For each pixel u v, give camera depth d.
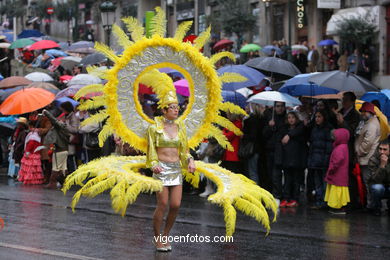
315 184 15.00
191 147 10.46
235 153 15.85
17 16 72.81
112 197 9.34
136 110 10.11
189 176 10.75
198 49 10.38
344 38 29.81
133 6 54.72
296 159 14.94
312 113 17.17
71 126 18.23
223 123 10.57
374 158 14.12
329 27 31.05
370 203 14.21
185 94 16.92
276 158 15.15
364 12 30.44
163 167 9.82
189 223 12.50
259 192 10.10
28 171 18.59
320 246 10.70
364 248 10.60
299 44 33.50
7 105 17.11
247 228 12.12
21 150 19.58
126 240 10.73
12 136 21.08
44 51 32.16
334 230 12.15
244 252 10.07
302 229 12.20
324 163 14.59
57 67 28.27
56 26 66.62
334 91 17.23
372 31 29.52
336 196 14.05
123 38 10.05
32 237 10.88
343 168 14.09
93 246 10.21
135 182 9.45
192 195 16.75
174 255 9.69
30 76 23.25
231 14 37.47
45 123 18.59
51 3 66.12
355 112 15.15
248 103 16.97
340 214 14.11
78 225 12.05
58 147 17.62
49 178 18.78
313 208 14.89
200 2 46.47
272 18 39.47
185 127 10.37
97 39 57.62
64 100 19.55
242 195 9.83
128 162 10.37
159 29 10.27
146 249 10.05
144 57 10.09
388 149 13.89
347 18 30.03
